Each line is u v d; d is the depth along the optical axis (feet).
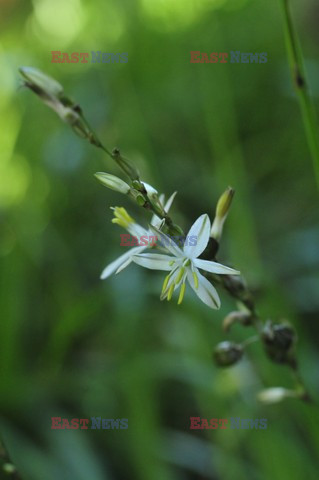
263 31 2.63
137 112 1.93
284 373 1.28
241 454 1.41
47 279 1.89
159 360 1.40
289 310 1.34
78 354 1.75
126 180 1.52
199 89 2.30
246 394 1.32
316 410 1.16
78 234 2.02
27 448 1.39
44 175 2.13
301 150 2.16
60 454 1.37
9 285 1.58
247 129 2.35
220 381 1.32
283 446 1.25
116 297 1.54
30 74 0.96
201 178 2.03
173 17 2.72
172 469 1.43
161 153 2.20
